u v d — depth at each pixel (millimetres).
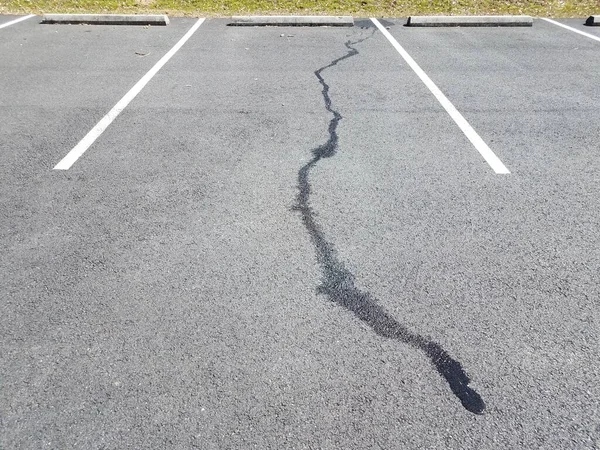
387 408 2322
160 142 4867
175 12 10141
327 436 2193
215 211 3785
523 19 9273
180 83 6426
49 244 3416
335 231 3559
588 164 4457
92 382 2449
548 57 7484
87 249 3373
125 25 9336
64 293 3000
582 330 2748
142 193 4016
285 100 5898
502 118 5410
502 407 2334
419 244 3426
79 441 2180
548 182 4172
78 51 7734
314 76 6703
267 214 3748
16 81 6441
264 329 2748
